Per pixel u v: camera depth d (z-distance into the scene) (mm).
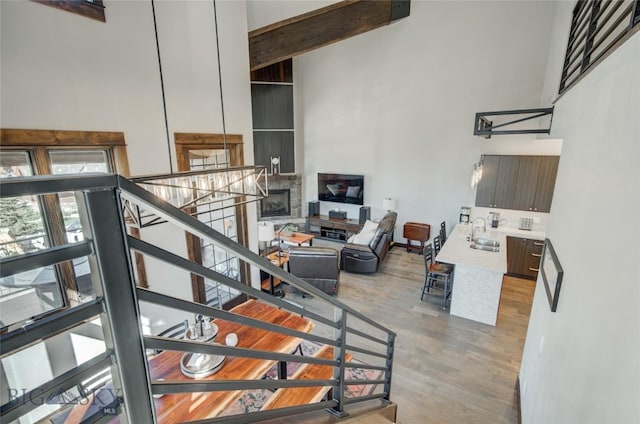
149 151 3061
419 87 6637
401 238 7480
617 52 1472
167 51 3146
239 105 4086
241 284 818
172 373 2125
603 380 1255
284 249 5934
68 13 2381
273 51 4820
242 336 2559
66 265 2594
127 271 549
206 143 3652
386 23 5707
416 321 4371
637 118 1202
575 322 1682
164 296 627
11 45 2119
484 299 4250
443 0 6047
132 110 2887
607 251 1374
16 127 2184
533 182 5488
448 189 6723
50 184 436
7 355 433
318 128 8109
